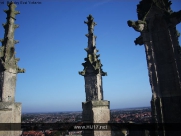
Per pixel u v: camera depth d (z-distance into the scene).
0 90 10.32
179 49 9.95
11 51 11.19
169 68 10.07
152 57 10.37
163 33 10.60
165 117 9.50
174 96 9.62
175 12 9.88
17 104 10.72
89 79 12.06
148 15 10.73
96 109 10.92
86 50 12.90
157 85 9.95
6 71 10.59
